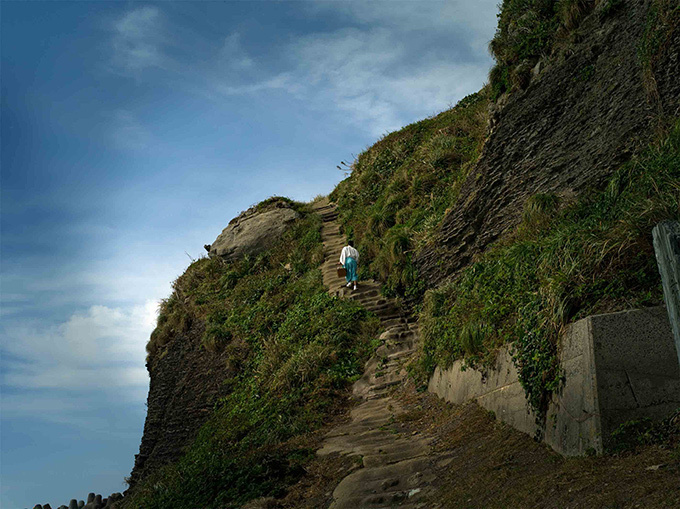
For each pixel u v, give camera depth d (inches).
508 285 266.4
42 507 530.0
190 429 544.1
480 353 262.2
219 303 700.7
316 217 810.8
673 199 187.8
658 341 159.2
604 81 323.0
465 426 246.8
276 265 736.3
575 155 327.9
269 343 532.1
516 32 406.9
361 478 220.8
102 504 540.7
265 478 256.7
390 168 794.2
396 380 391.5
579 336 173.6
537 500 137.9
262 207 880.3
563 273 202.4
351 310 500.4
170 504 269.6
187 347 657.6
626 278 181.5
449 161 610.2
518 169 373.7
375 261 551.5
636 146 286.5
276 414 389.4
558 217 299.7
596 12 340.8
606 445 149.9
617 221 203.9
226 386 540.7
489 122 403.2
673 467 123.0
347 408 381.1
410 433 279.3
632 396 154.6
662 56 280.2
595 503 118.8
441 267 448.1
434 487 192.9
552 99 355.6
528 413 201.6
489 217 398.3
